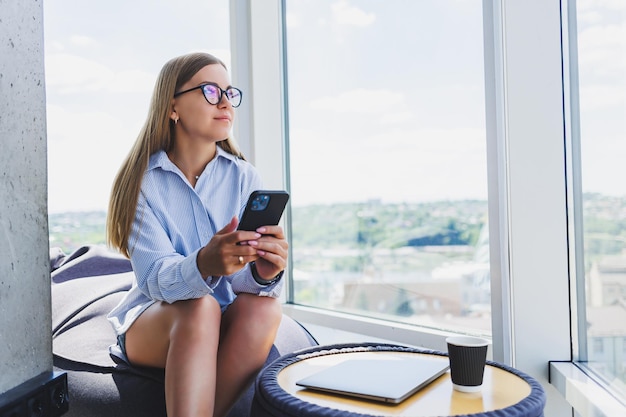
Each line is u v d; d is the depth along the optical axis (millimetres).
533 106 1705
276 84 2693
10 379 1104
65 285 2172
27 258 1156
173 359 1387
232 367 1496
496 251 1787
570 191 1702
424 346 2033
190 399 1350
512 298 1724
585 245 1628
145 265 1573
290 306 2646
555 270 1706
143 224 1622
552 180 1703
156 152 1729
